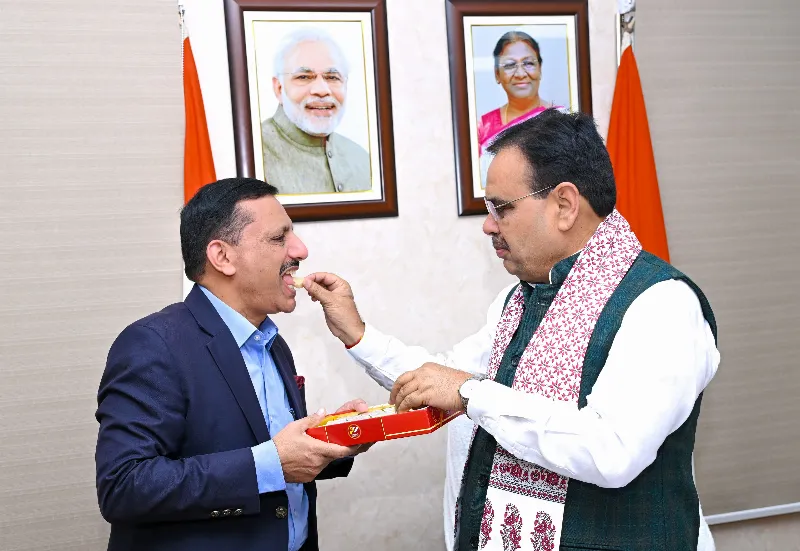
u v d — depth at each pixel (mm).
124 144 2547
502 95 2852
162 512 1438
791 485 3176
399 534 2814
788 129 3133
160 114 2576
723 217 3072
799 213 3158
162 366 1515
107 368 1549
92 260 2535
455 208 2832
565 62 2906
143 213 2572
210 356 1586
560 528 1462
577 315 1500
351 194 2723
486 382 1477
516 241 1561
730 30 3053
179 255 2605
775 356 3143
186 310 1644
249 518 1556
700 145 3037
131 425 1468
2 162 2451
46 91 2480
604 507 1450
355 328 1969
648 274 1479
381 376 1996
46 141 2484
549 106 2896
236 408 1576
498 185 1549
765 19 3088
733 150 3076
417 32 2775
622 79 2885
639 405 1357
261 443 1555
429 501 2842
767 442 3143
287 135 2662
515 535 1512
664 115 2994
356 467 2775
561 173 1500
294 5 2641
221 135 2623
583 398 1466
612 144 2895
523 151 1521
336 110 2697
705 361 1444
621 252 1526
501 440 1428
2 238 2459
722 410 3092
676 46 2996
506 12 2834
